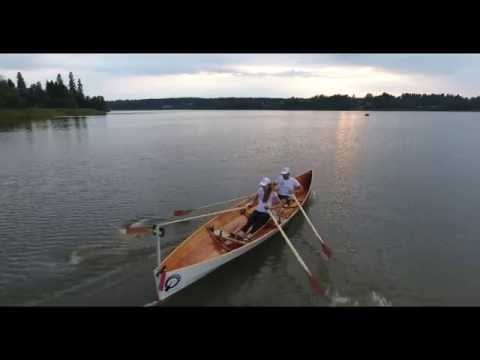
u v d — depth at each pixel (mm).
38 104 107062
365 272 10023
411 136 43125
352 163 25078
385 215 14414
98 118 104688
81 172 22125
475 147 32562
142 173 21906
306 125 66312
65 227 12812
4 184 18984
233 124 71250
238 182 19719
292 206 13281
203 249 9984
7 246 11180
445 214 14531
